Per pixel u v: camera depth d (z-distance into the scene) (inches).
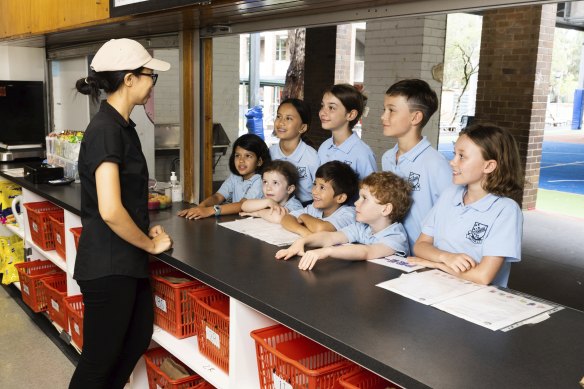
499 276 70.2
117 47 76.1
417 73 247.1
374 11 79.8
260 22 98.3
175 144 278.2
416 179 81.4
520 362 45.1
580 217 275.9
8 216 162.6
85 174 76.9
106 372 82.0
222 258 75.5
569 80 724.7
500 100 277.7
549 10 258.4
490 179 65.7
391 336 49.8
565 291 173.9
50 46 177.6
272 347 60.1
